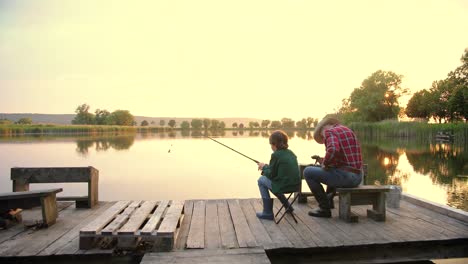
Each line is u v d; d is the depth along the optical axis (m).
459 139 29.97
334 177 4.62
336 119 5.05
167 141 32.97
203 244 3.77
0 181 10.27
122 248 3.60
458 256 3.94
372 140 35.69
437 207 5.12
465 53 39.06
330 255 3.77
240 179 10.82
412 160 16.48
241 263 3.29
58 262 3.56
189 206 5.49
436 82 54.56
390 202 5.41
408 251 3.88
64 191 8.88
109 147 24.39
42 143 28.78
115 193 8.61
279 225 4.47
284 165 4.47
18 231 4.28
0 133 49.06
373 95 50.16
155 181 10.38
